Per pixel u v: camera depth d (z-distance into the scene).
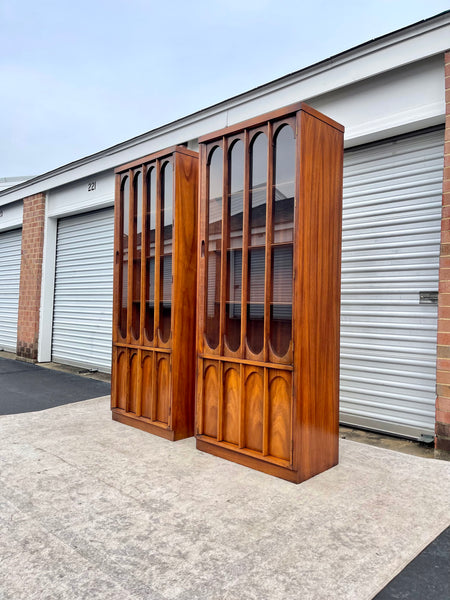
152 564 1.96
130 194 4.43
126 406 4.30
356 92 4.34
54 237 8.92
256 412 3.19
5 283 10.45
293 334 2.92
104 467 3.17
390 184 4.36
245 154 3.31
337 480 2.97
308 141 2.96
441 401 3.50
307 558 2.02
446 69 3.60
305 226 2.94
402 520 2.41
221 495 2.71
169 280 4.03
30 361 8.83
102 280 7.79
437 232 4.04
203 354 3.56
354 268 4.59
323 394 3.14
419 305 4.15
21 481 2.90
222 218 3.47
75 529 2.28
